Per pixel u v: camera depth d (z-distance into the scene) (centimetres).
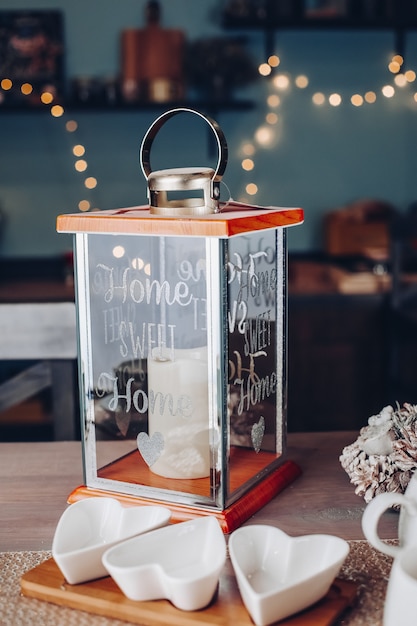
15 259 411
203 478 100
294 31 408
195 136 409
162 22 404
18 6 393
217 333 92
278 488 108
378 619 77
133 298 98
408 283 346
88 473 106
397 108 418
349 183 423
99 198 416
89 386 103
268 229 99
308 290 354
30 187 412
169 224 92
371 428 103
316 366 359
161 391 99
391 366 349
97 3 397
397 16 390
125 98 383
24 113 404
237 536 82
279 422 111
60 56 394
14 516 102
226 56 386
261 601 71
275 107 414
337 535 95
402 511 82
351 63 413
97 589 81
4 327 169
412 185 424
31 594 82
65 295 348
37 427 347
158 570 76
